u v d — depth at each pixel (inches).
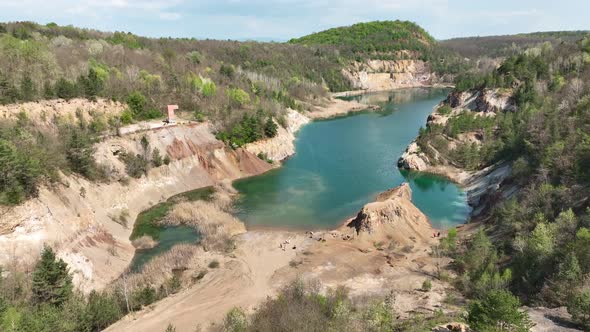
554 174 2416.3
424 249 2380.7
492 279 1776.6
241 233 2593.5
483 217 2706.7
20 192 1966.0
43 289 1610.5
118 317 1708.9
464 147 3907.5
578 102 3289.9
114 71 4025.6
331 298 1738.4
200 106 4104.3
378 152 4537.4
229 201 3073.3
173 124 3560.5
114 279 2052.2
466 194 3336.6
